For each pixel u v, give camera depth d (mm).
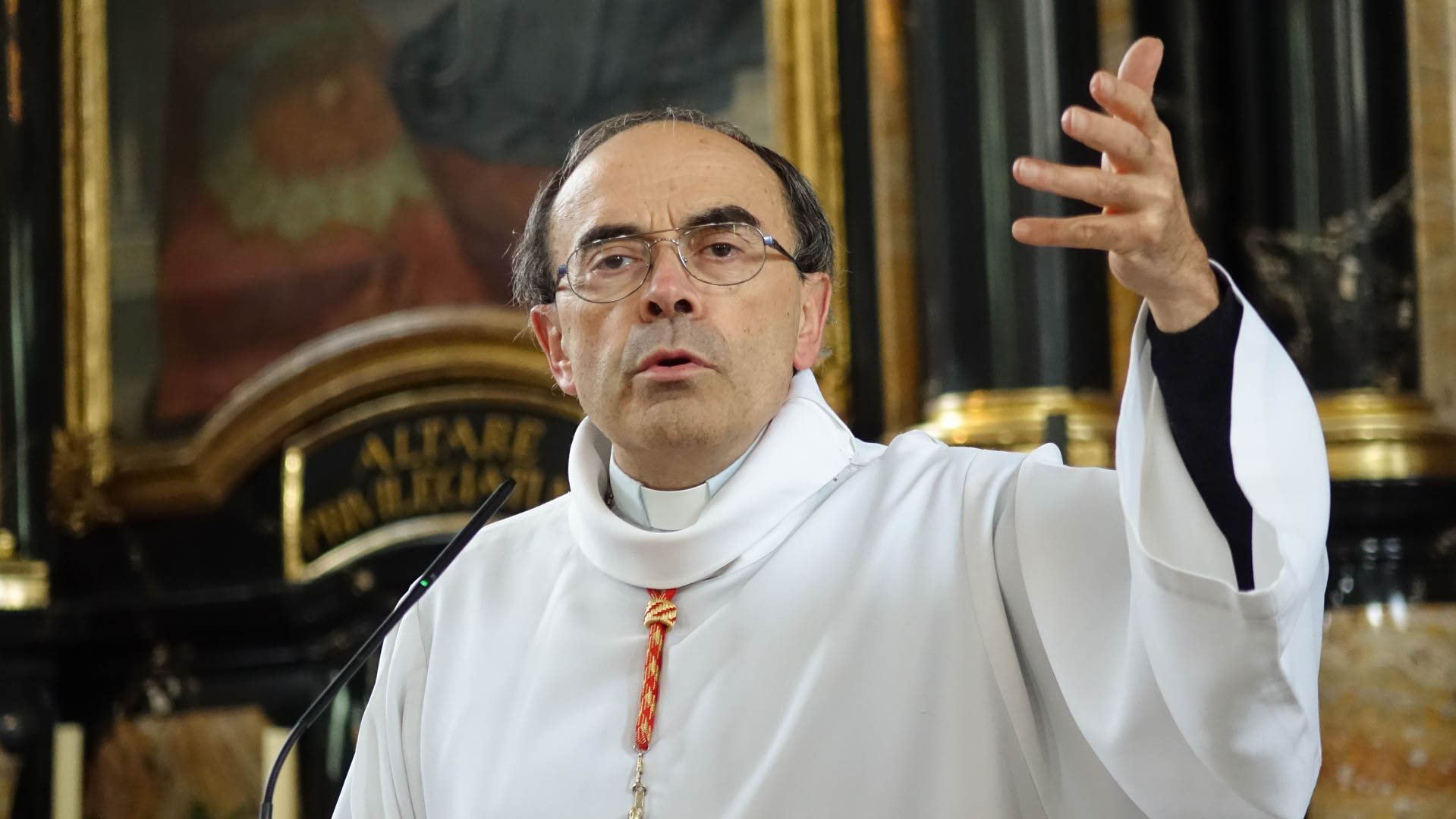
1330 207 10281
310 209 13641
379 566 12430
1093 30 10906
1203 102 10883
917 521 4371
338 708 12531
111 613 13242
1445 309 10133
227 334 13719
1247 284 10547
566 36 13141
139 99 14188
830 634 4227
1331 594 9688
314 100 13750
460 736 4535
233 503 13539
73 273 14055
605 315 4434
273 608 12828
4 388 13789
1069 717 4043
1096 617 3889
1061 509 4082
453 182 13281
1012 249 10789
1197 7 10969
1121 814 3998
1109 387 10758
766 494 4465
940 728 4074
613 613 4539
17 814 13078
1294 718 3465
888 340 11633
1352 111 10273
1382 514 9602
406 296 13250
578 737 4305
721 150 4605
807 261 4812
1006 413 10562
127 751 13250
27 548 13719
